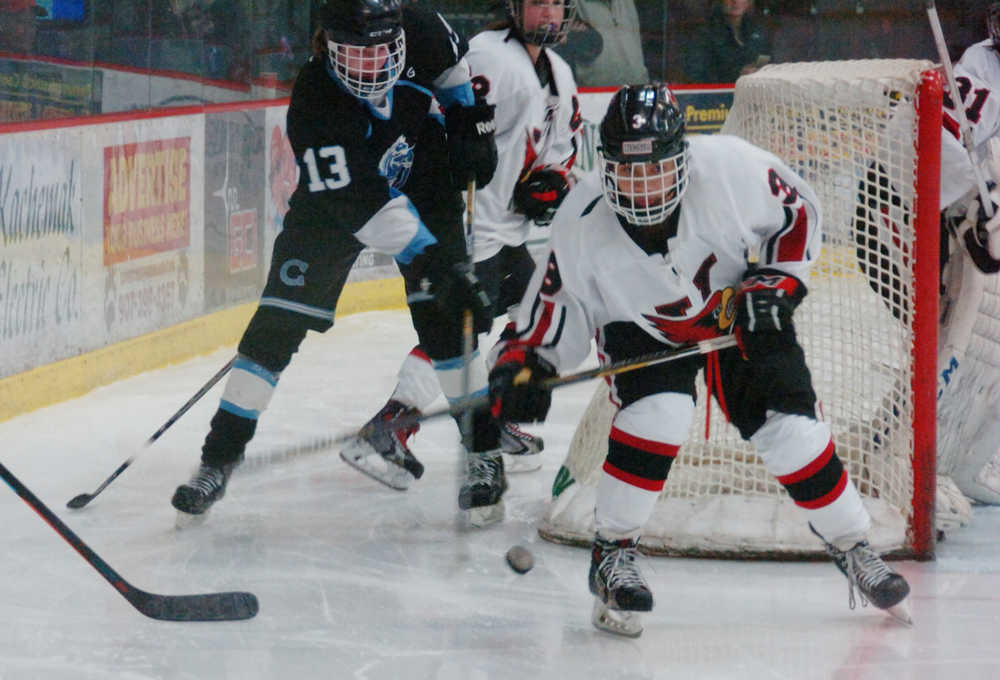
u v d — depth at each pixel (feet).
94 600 25.53
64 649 22.94
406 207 30.09
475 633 24.16
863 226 29.94
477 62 32.94
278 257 30.48
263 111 54.95
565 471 31.65
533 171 34.32
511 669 22.39
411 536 30.25
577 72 64.49
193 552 28.76
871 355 30.19
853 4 69.67
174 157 49.16
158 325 49.03
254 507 32.32
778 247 23.07
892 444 29.45
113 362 45.75
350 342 52.26
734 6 67.72
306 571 27.63
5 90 43.68
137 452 32.12
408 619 24.86
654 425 23.08
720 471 30.66
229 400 30.48
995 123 30.66
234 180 53.42
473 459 30.96
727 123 33.22
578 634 24.18
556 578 27.45
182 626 24.20
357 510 32.27
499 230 34.09
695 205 22.31
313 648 23.26
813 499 23.88
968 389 31.50
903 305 28.68
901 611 24.45
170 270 49.57
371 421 32.60
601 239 22.67
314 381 45.57
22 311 40.96
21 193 40.40
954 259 31.45
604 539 23.94
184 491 30.01
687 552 28.43
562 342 23.56
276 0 56.59
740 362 23.84
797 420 23.40
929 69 28.04
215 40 53.26
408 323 56.49
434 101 31.37
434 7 60.75
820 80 29.43
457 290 30.40
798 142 30.09
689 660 22.86
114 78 47.96
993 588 26.78
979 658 22.94
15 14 43.60
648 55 67.31
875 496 30.60
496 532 30.73
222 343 52.54
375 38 27.30
